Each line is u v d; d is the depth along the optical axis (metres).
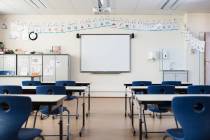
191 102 2.04
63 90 3.91
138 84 5.46
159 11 8.80
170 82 5.59
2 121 2.12
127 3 7.69
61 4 7.80
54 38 9.37
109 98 9.15
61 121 2.78
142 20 9.34
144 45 9.33
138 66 9.34
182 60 9.27
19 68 8.76
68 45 9.37
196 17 9.03
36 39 9.36
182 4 7.77
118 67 9.34
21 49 9.31
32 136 2.35
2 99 2.08
